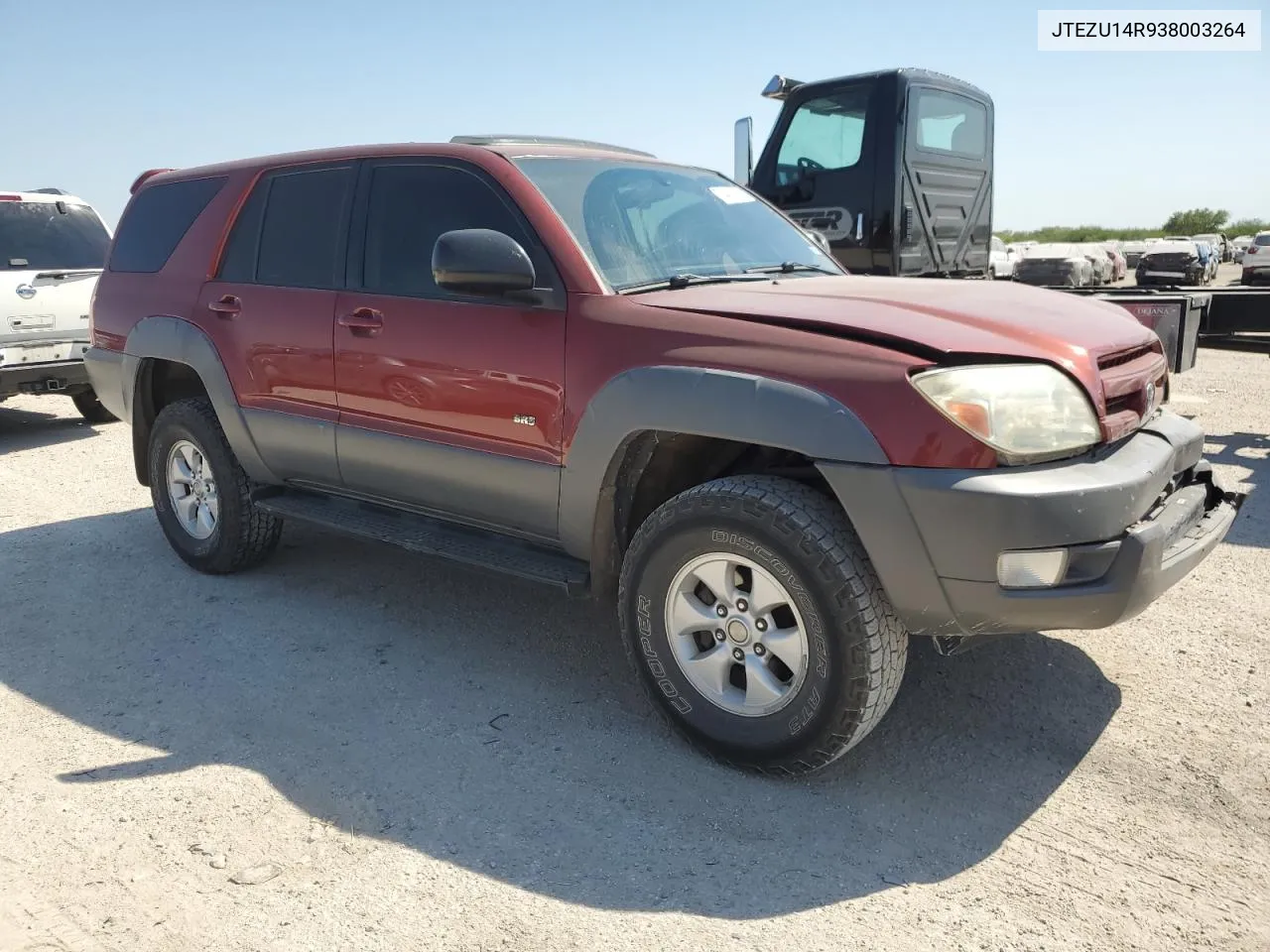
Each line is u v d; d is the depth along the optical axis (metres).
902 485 2.58
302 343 4.06
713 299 3.11
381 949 2.26
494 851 2.63
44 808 2.86
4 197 8.66
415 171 3.84
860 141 6.57
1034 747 3.12
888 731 3.24
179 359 4.62
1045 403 2.65
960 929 2.30
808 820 2.75
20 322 8.32
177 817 2.80
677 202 3.93
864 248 6.70
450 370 3.52
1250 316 6.66
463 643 4.02
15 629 4.24
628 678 3.69
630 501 3.25
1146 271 23.83
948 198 7.18
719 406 2.83
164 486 4.91
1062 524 2.54
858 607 2.68
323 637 4.10
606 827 2.73
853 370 2.68
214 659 3.89
